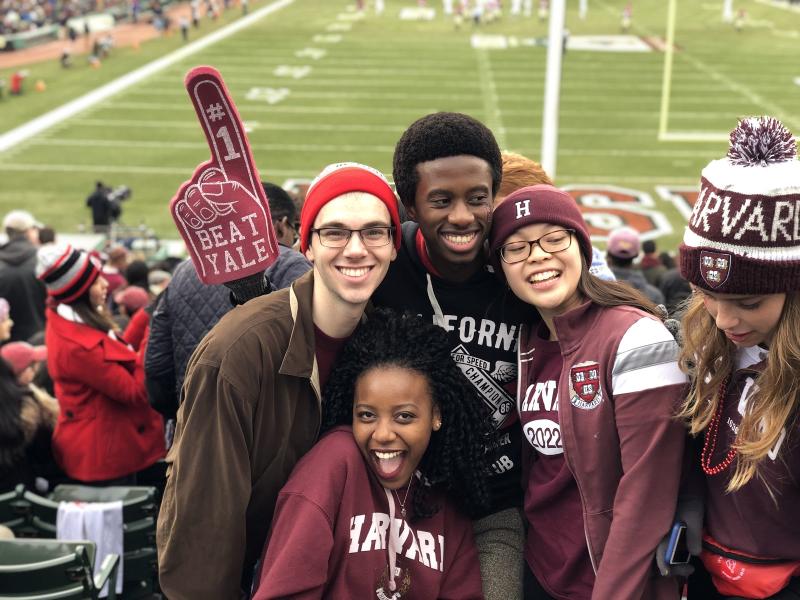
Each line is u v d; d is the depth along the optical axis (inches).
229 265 56.5
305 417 53.4
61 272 97.7
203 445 51.3
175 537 51.3
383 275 53.4
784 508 50.2
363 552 51.4
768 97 668.1
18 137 565.0
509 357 59.3
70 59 829.2
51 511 89.0
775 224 45.3
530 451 59.2
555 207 53.7
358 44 898.7
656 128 585.9
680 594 55.3
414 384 52.4
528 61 812.6
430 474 54.8
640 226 418.3
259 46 887.1
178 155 529.3
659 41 935.7
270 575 49.1
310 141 549.0
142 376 103.1
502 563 57.7
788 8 1114.1
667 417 51.3
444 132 54.1
